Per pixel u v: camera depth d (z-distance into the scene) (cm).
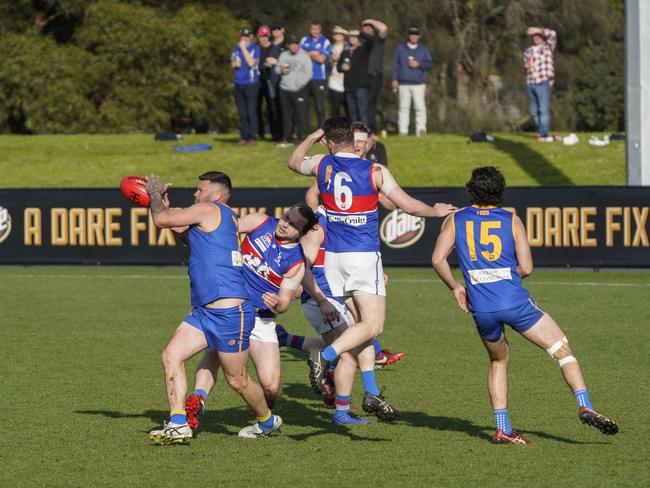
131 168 9138
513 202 6512
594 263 6412
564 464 2534
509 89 13850
